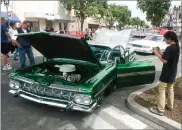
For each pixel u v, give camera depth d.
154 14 32.53
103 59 5.23
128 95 5.54
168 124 3.78
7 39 7.36
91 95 3.62
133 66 5.21
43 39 4.31
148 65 5.40
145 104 4.61
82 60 4.99
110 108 4.66
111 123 3.99
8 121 3.93
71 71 4.47
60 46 4.46
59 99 3.88
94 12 32.38
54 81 3.92
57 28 33.53
